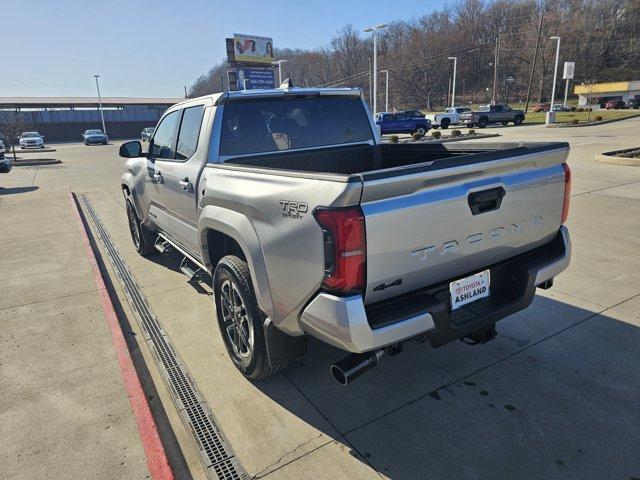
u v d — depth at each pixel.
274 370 3.05
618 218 6.86
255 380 3.24
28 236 7.31
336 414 2.87
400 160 4.29
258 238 2.65
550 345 3.51
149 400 3.09
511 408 2.85
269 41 49.53
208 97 3.69
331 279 2.19
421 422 2.76
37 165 21.50
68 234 7.38
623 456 2.46
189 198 3.76
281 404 2.98
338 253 2.13
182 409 2.96
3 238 7.21
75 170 18.59
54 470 2.47
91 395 3.12
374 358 2.34
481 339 2.82
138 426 2.78
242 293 2.93
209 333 3.96
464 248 2.52
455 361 3.37
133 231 6.20
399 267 2.28
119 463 2.51
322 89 4.02
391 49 106.75
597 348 3.45
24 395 3.13
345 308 2.17
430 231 2.34
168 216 4.52
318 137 4.04
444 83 98.69
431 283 2.51
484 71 99.19
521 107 77.81
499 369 3.25
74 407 3.00
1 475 2.45
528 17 96.50
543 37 87.88
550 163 2.90
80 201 10.71
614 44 91.81
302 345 2.94
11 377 3.35
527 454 2.49
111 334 3.95
